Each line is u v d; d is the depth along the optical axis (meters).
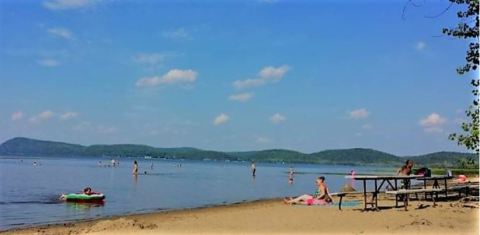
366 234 13.37
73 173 77.31
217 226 16.30
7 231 17.94
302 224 16.14
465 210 17.69
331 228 15.03
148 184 52.38
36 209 26.88
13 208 27.25
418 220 15.11
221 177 77.31
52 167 104.44
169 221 17.95
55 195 35.72
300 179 75.81
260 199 33.66
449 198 23.31
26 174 70.06
